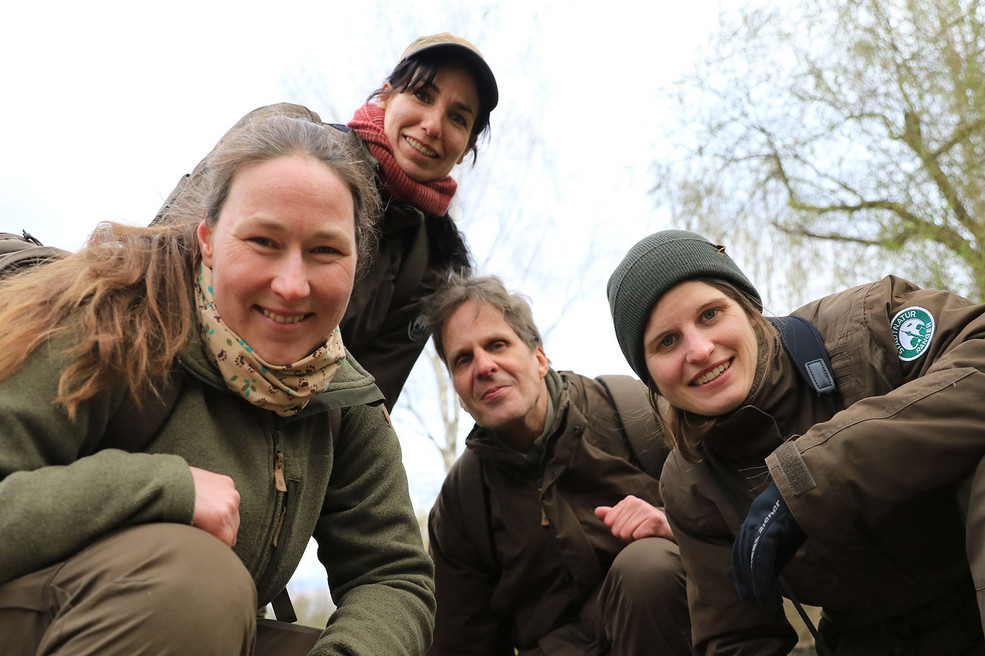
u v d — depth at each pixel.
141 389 1.70
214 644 1.45
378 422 2.15
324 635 1.86
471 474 3.25
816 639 2.36
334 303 1.77
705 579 2.46
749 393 2.32
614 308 2.45
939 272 8.23
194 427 1.74
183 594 1.44
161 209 2.32
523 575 3.12
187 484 1.57
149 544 1.48
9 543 1.43
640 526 2.84
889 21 8.84
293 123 1.84
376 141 3.27
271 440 1.84
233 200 1.74
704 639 2.46
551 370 3.32
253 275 1.71
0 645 1.46
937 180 8.42
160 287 1.76
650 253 2.37
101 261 1.76
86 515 1.49
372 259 2.80
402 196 3.28
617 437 3.18
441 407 11.55
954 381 1.94
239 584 1.52
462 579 3.29
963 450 1.90
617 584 2.74
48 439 1.58
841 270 9.39
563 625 3.09
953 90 8.38
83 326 1.64
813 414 2.30
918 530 2.18
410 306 3.31
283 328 1.74
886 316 2.26
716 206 10.20
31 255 1.88
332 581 2.12
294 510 1.89
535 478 3.16
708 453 2.44
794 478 1.97
